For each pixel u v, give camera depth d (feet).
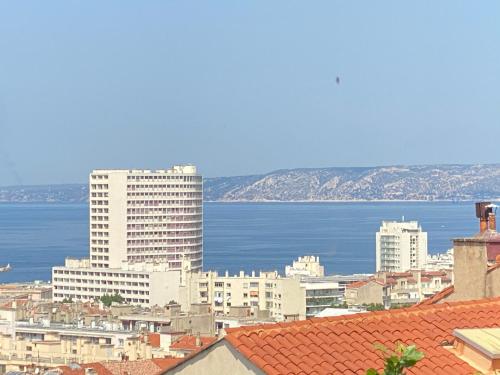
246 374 139.85
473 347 148.56
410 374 143.84
